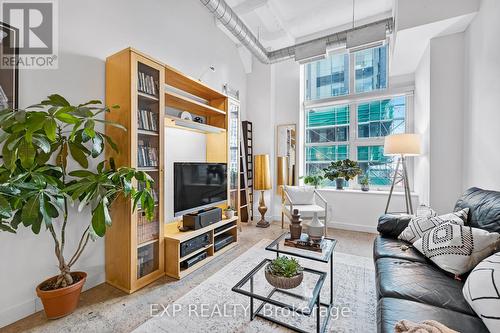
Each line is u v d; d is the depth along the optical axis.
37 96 1.72
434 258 1.52
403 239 1.98
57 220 1.81
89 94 2.00
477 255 1.36
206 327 1.50
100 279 2.07
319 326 1.37
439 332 0.80
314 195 3.82
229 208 3.08
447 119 2.67
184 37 3.06
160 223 2.21
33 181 1.40
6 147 1.35
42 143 1.40
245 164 4.23
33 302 1.67
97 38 2.06
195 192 2.56
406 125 3.67
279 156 4.46
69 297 1.61
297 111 4.32
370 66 3.95
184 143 2.98
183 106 2.90
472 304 1.03
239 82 4.33
